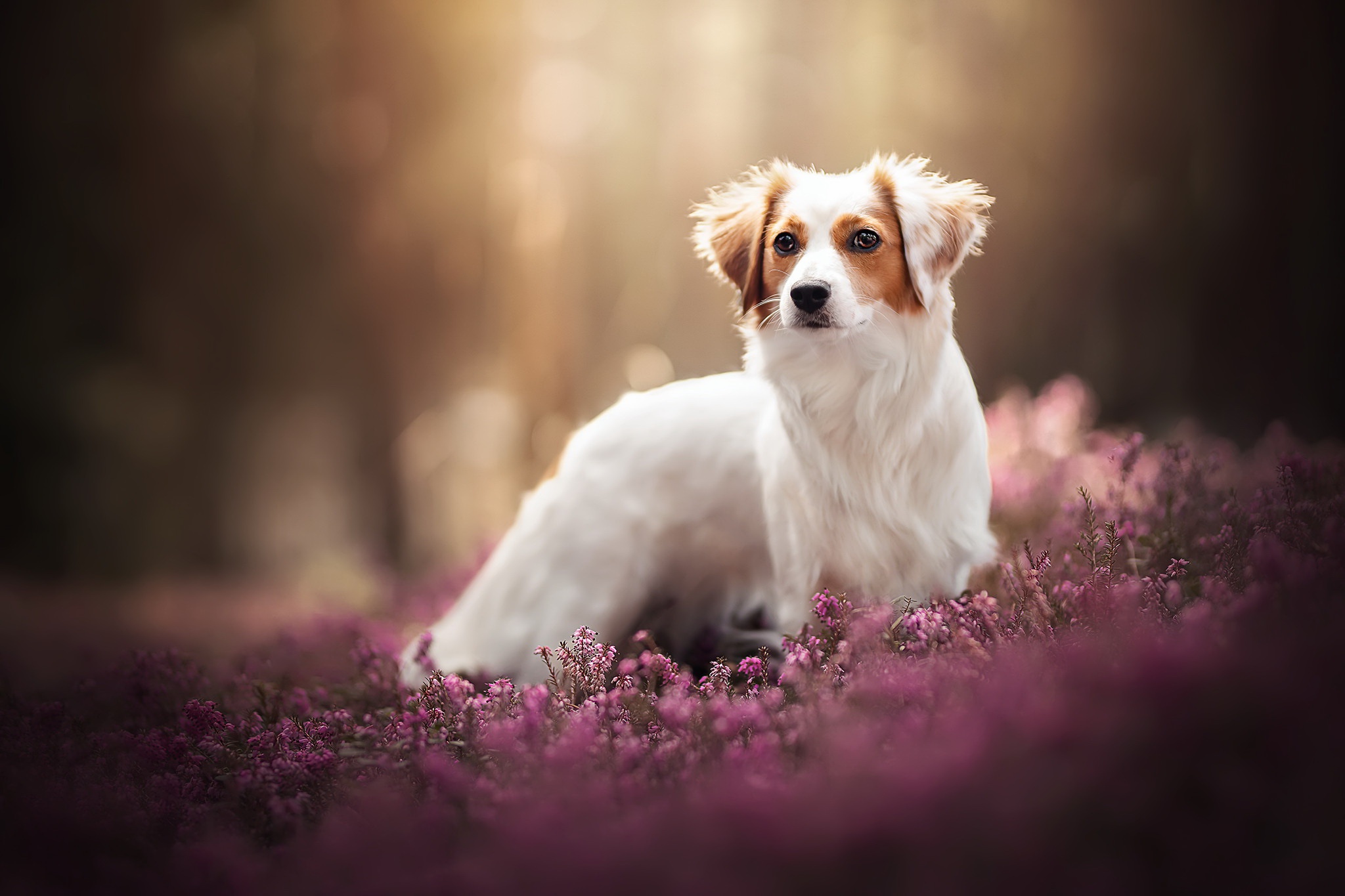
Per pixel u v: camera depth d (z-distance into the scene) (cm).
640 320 1414
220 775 294
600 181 1405
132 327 1374
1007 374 1286
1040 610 303
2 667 419
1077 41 1261
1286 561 238
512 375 1398
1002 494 547
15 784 292
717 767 245
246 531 1382
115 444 1355
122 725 378
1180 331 1230
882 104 1340
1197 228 1229
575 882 192
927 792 188
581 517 434
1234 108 1200
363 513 1373
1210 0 1203
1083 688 212
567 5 1398
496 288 1384
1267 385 1184
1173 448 445
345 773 288
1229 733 185
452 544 1345
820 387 366
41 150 1340
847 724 246
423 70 1332
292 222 1346
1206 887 173
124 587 1211
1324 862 168
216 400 1382
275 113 1330
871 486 364
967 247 374
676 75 1402
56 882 251
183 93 1334
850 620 321
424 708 324
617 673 357
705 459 423
